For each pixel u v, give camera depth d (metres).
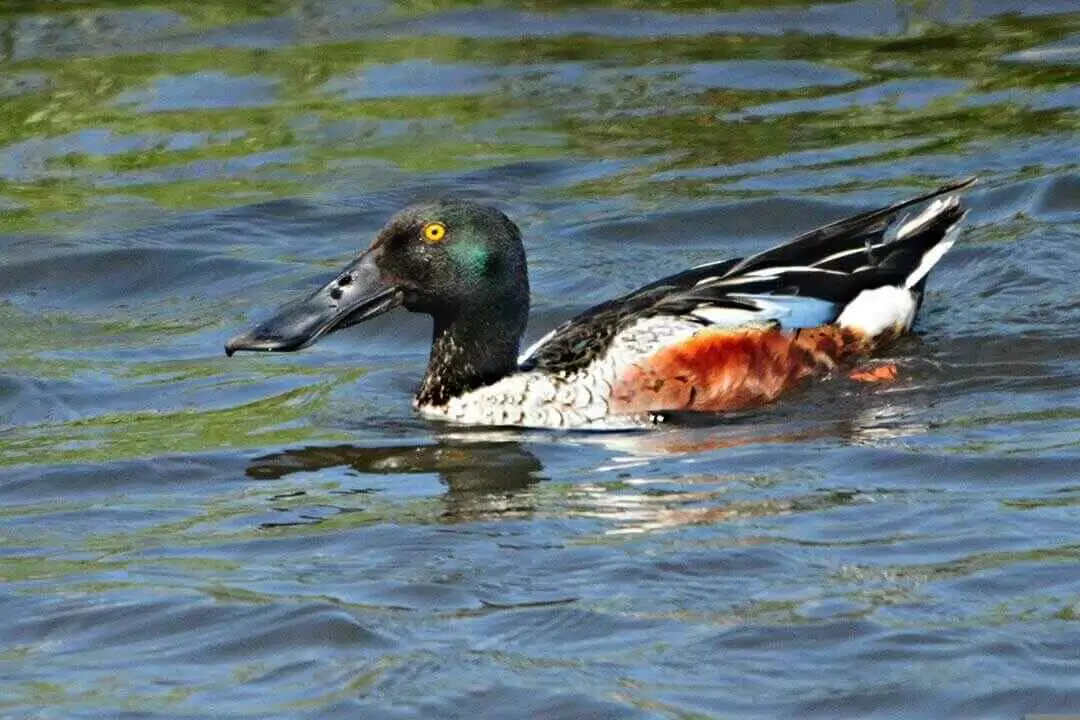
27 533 12.27
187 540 12.04
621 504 12.28
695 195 18.52
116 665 10.38
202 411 14.59
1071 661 9.89
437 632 10.54
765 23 22.55
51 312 17.06
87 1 22.91
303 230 18.42
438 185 18.98
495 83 21.20
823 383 14.60
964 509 11.85
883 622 10.36
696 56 21.75
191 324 16.67
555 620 10.59
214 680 10.16
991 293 16.17
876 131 19.73
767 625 10.39
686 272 15.27
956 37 21.94
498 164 19.44
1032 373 14.48
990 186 18.20
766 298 14.74
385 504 12.51
